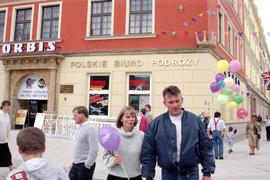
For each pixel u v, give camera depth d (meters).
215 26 18.94
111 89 18.42
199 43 16.86
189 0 17.78
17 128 20.91
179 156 4.11
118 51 18.42
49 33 20.77
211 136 13.49
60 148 14.40
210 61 17.30
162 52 17.64
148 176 4.29
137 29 18.73
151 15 18.55
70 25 20.03
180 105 4.23
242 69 29.27
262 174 9.97
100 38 19.08
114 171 4.84
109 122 16.72
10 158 9.02
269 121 23.81
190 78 17.08
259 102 49.56
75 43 19.72
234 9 26.16
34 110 21.16
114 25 18.98
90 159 5.52
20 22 21.70
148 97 17.83
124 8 18.94
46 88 20.31
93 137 5.60
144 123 11.82
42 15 21.08
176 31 17.72
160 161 4.20
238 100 14.52
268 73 28.91
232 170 10.66
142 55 18.05
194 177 4.13
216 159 13.36
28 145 2.55
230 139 15.74
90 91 18.97
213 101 17.61
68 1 20.34
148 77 17.97
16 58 20.06
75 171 5.69
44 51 20.08
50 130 18.09
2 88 20.91
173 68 17.41
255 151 16.53
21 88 20.91
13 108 20.64
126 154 4.80
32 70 20.22
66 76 19.39
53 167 2.63
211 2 18.25
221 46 20.06
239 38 28.72
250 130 15.20
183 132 4.14
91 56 19.05
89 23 19.67
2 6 22.20
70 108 19.06
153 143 4.31
